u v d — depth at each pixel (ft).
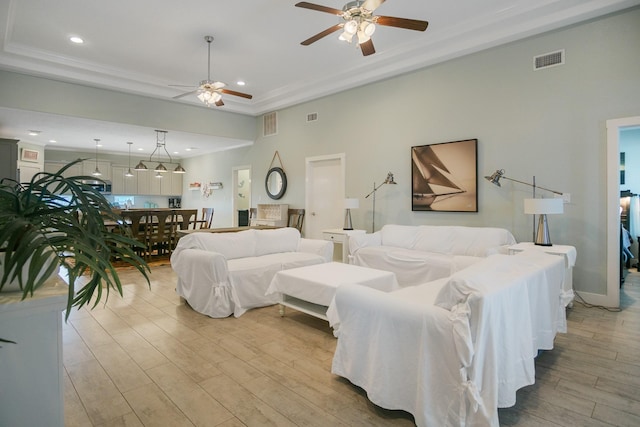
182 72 19.27
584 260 12.86
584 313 11.78
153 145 28.91
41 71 17.02
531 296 7.00
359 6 9.77
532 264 7.65
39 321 3.96
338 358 7.20
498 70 14.73
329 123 21.47
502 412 6.31
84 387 7.14
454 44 15.21
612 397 6.81
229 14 13.30
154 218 22.91
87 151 31.78
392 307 6.17
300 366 8.09
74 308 12.26
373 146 19.19
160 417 6.16
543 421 6.05
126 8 12.83
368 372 6.55
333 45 15.96
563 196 13.23
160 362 8.25
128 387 7.14
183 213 22.29
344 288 7.13
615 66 12.16
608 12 12.13
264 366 8.08
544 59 13.57
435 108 16.67
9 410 3.81
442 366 5.45
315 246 15.40
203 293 11.77
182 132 23.27
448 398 5.38
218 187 32.04
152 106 21.62
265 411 6.35
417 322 5.77
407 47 16.07
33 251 3.31
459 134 15.89
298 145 23.54
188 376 7.61
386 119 18.58
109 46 15.94
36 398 3.96
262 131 26.43
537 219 13.82
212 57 17.29
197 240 13.15
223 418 6.15
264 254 14.87
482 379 5.34
